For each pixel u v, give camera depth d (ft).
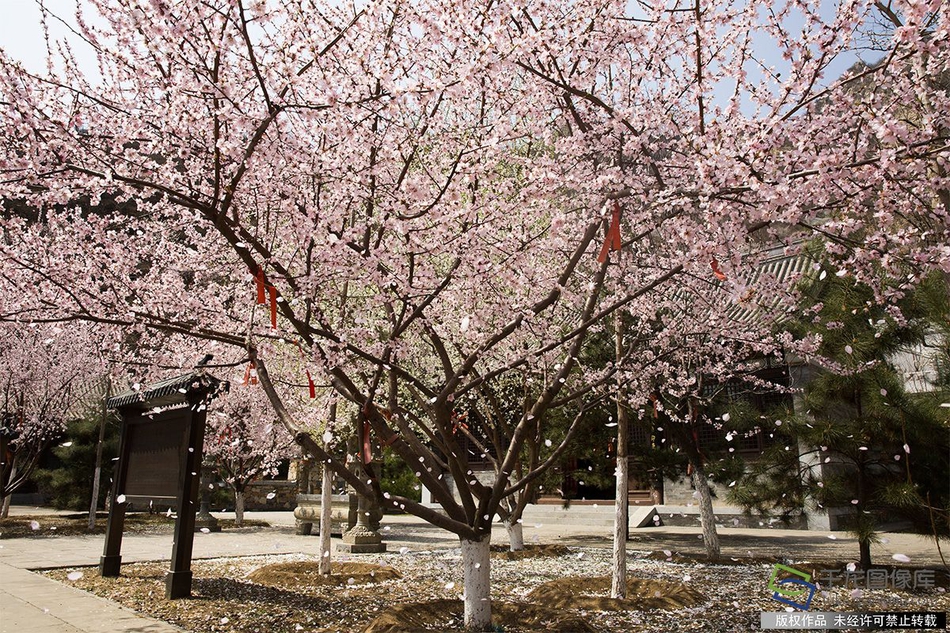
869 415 28.50
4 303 17.42
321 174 15.70
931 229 15.46
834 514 54.08
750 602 23.20
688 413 35.96
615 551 23.63
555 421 40.34
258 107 14.48
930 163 14.55
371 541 41.27
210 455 57.72
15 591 24.71
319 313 17.76
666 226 17.92
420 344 27.96
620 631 19.04
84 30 14.40
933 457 27.89
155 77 14.85
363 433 17.53
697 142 13.96
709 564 33.01
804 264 40.81
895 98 14.02
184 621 20.34
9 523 54.34
